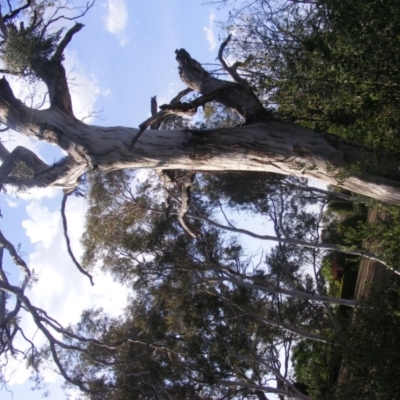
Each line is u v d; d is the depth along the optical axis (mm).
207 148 9453
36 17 10648
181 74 10617
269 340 20453
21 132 9734
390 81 8711
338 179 9438
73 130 9523
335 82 9531
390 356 11516
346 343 12234
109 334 19375
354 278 22312
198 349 20109
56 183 10164
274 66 11445
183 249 20578
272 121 9797
